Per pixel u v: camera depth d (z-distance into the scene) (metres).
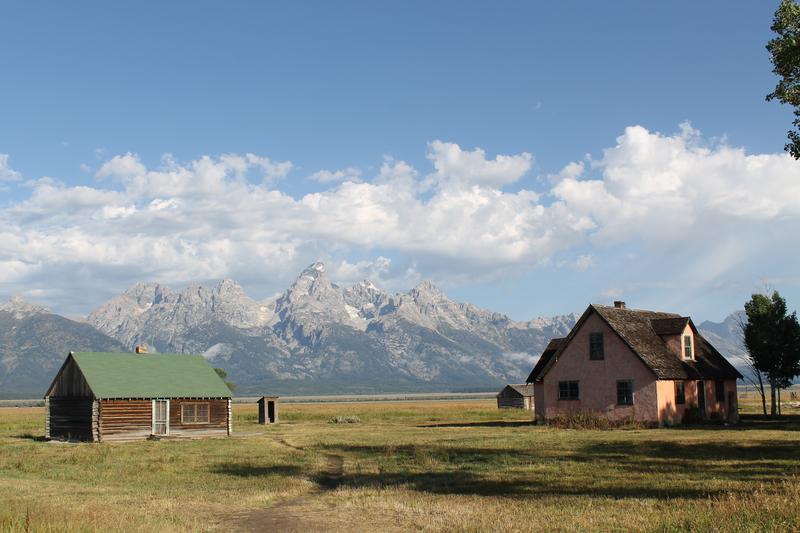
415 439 45.53
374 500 21.86
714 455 31.33
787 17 26.83
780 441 36.81
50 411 58.78
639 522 16.39
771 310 64.50
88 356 58.12
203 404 58.56
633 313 62.00
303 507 21.09
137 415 55.78
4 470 33.53
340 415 92.19
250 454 38.88
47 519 17.19
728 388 62.44
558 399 59.38
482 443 40.59
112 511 19.36
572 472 27.08
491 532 16.05
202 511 20.75
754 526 14.52
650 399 54.28
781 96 27.30
